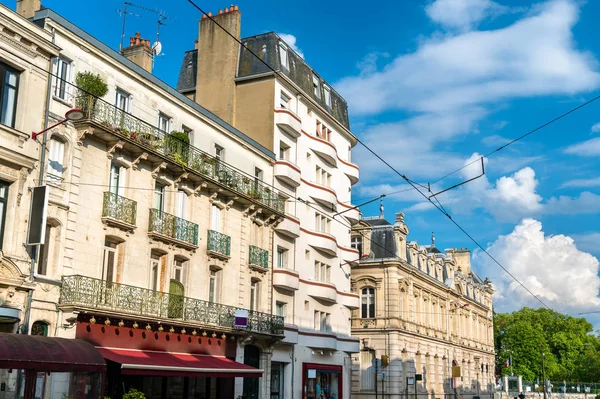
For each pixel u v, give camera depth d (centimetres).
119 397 2445
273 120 3703
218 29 3944
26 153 2114
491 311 8706
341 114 4609
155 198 2753
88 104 2361
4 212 2052
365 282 5316
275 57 3816
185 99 2952
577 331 11581
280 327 3397
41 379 1997
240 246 3269
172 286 2747
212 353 2933
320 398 3941
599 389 9862
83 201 2353
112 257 2509
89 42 2448
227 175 3136
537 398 8494
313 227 4006
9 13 2073
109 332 2391
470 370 7275
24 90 2131
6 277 1994
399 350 5178
